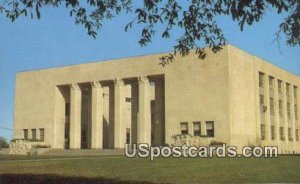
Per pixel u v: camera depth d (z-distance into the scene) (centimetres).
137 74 6238
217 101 5578
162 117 6219
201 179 2317
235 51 5731
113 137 6494
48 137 6994
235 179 2305
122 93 6406
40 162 3506
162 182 2214
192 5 1352
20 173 2670
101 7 1359
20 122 7325
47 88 7106
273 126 6612
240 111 5734
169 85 5928
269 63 6606
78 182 2242
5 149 6662
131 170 2738
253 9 1117
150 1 1302
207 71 5678
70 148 6750
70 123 6806
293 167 2831
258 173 2533
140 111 6172
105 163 3219
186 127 5759
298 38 1158
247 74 5994
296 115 7475
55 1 1254
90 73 6688
